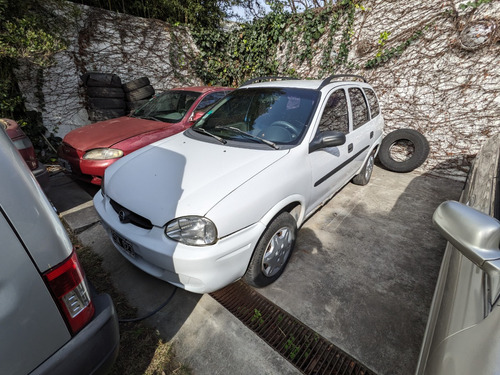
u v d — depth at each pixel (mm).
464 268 1156
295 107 2307
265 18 5969
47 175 2758
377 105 3721
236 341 1658
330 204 3406
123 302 1921
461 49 3832
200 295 1999
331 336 1694
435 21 3986
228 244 1535
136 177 1869
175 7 6402
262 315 1841
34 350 882
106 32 5180
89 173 3238
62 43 4215
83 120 5215
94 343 1026
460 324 908
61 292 932
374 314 1849
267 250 1916
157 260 1564
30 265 843
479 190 1700
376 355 1582
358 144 2998
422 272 2256
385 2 4367
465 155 4137
